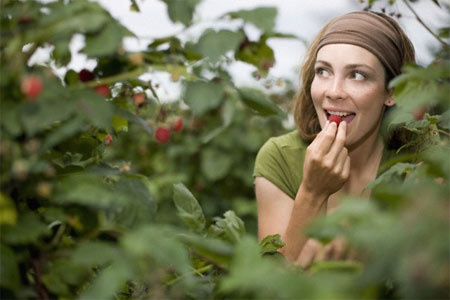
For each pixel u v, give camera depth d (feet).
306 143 7.57
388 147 7.03
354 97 6.14
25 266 3.68
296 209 6.34
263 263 2.76
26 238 3.41
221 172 15.46
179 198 5.31
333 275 2.67
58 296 3.72
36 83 3.21
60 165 3.84
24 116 3.31
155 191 13.34
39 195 3.66
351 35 6.15
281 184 7.50
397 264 2.45
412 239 2.39
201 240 3.43
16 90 3.42
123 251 3.18
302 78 7.39
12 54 3.52
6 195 3.44
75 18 3.37
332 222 2.65
